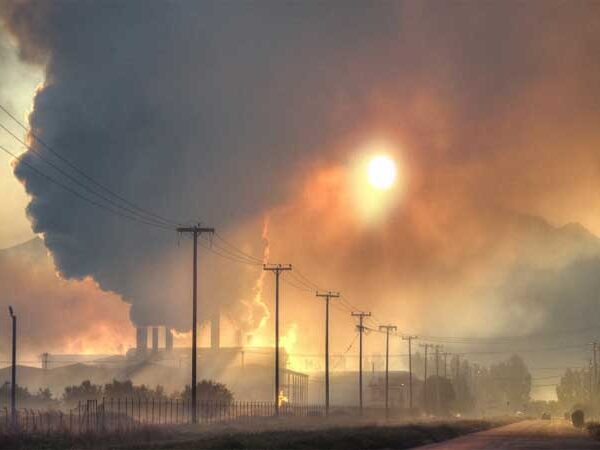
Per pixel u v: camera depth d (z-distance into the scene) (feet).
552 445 199.21
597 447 189.06
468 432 309.83
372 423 348.18
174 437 208.74
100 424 246.68
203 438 202.59
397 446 213.66
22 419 256.73
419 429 281.95
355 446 202.69
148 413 356.79
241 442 182.29
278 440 197.36
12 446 167.63
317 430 257.55
